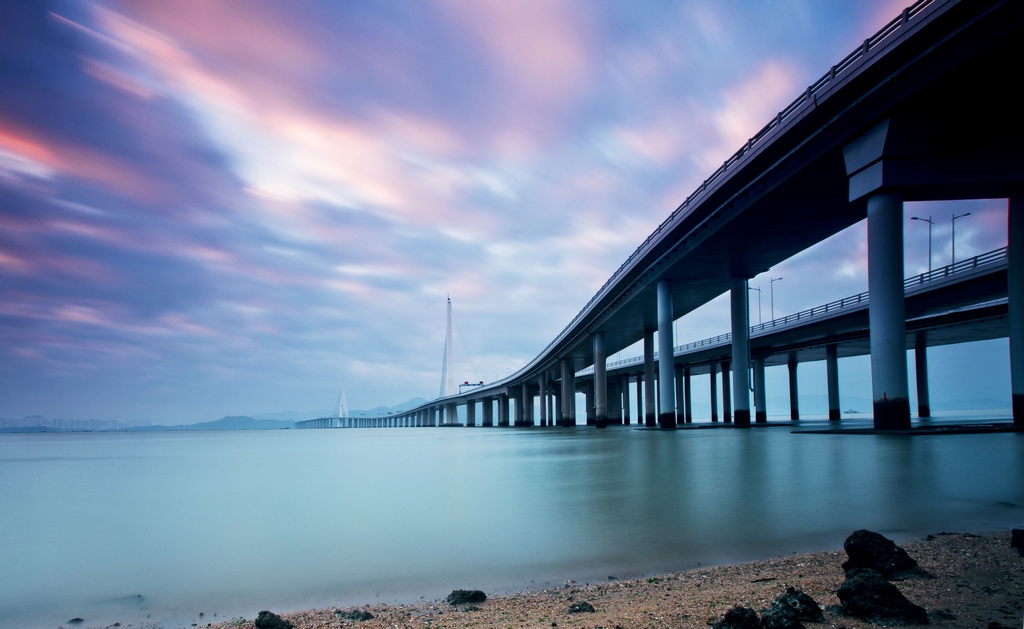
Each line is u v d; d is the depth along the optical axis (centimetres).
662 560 1188
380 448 7581
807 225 6012
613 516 1661
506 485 2558
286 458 5922
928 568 980
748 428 7625
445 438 10650
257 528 1783
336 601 1034
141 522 1989
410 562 1270
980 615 744
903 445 3303
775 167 4909
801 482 2127
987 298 7119
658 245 7281
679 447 4353
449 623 854
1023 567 968
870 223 4181
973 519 1428
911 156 4009
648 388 11231
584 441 6372
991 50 3259
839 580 962
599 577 1096
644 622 789
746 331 7812
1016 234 4328
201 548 1517
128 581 1226
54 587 1191
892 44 3538
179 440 17312
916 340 10625
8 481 3750
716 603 863
